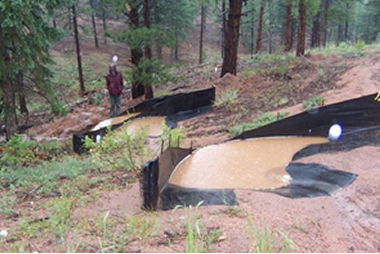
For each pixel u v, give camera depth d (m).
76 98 19.45
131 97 15.20
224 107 9.62
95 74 28.77
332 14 25.84
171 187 4.07
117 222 2.98
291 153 5.52
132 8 11.68
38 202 3.67
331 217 3.11
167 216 3.12
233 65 11.95
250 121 7.73
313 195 3.64
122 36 10.34
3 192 4.09
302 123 6.49
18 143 6.78
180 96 10.03
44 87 9.65
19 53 8.55
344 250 2.58
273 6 26.44
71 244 2.54
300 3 13.40
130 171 4.70
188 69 18.88
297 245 2.57
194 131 7.91
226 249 2.46
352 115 6.16
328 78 9.59
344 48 15.19
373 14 32.09
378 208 3.22
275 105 8.66
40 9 8.87
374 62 10.61
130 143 4.48
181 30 33.09
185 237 2.66
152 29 10.50
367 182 3.81
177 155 5.21
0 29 7.93
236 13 11.48
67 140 9.35
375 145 5.14
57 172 4.87
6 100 8.82
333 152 5.18
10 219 3.15
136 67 11.30
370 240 2.74
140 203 3.48
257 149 5.85
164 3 25.19
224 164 5.12
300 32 13.56
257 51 23.16
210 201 3.53
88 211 3.29
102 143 4.65
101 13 36.03
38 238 2.68
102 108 14.71
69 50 34.12
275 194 3.70
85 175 4.68
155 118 9.95
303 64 11.49
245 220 2.99
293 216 3.10
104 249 2.46
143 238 2.64
